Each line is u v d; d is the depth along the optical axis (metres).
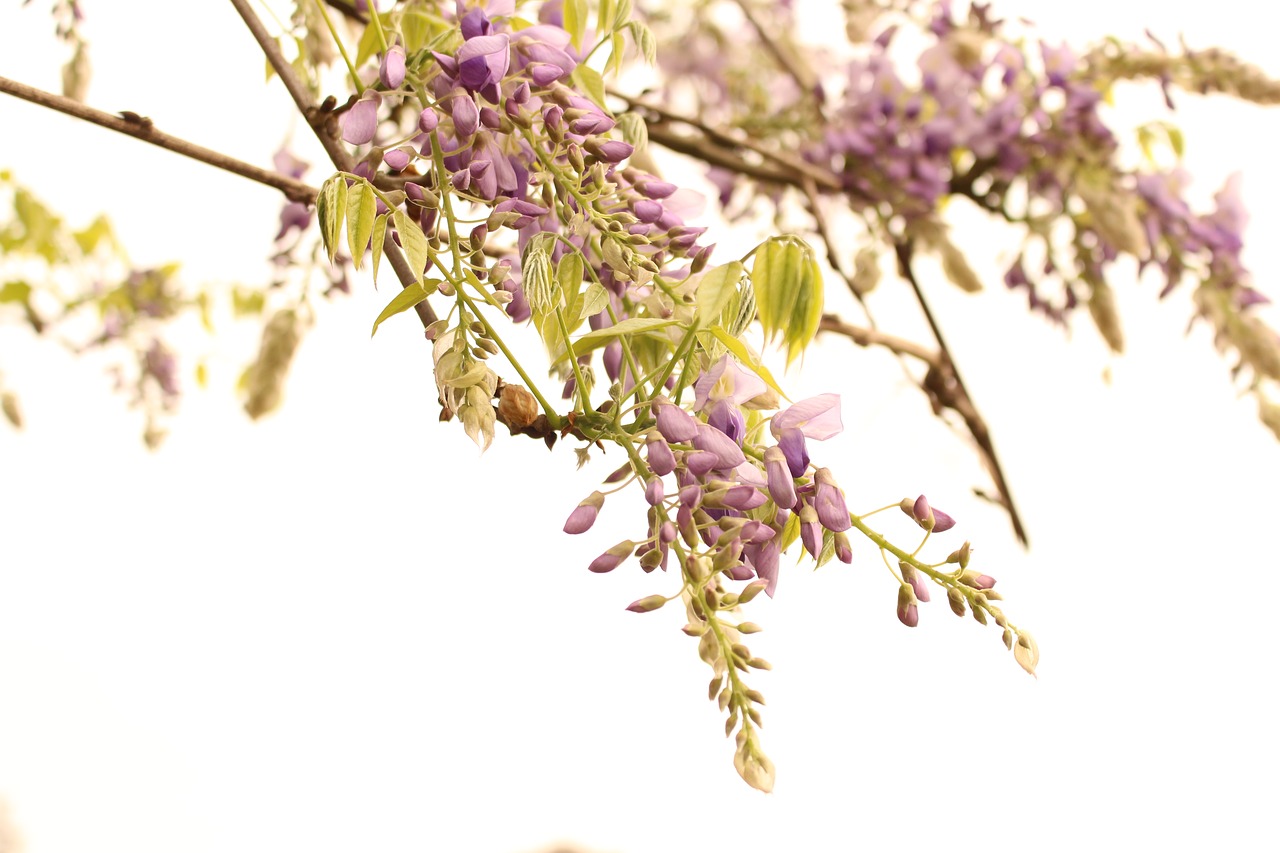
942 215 2.25
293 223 1.65
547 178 1.33
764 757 1.27
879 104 2.13
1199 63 2.00
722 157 1.90
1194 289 2.04
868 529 1.30
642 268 1.32
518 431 1.31
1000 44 2.10
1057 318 2.16
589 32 1.42
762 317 1.30
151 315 2.51
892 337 1.88
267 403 1.74
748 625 1.28
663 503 1.29
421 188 1.31
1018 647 1.29
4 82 1.36
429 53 1.33
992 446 1.92
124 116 1.38
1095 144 2.05
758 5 2.61
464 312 1.30
